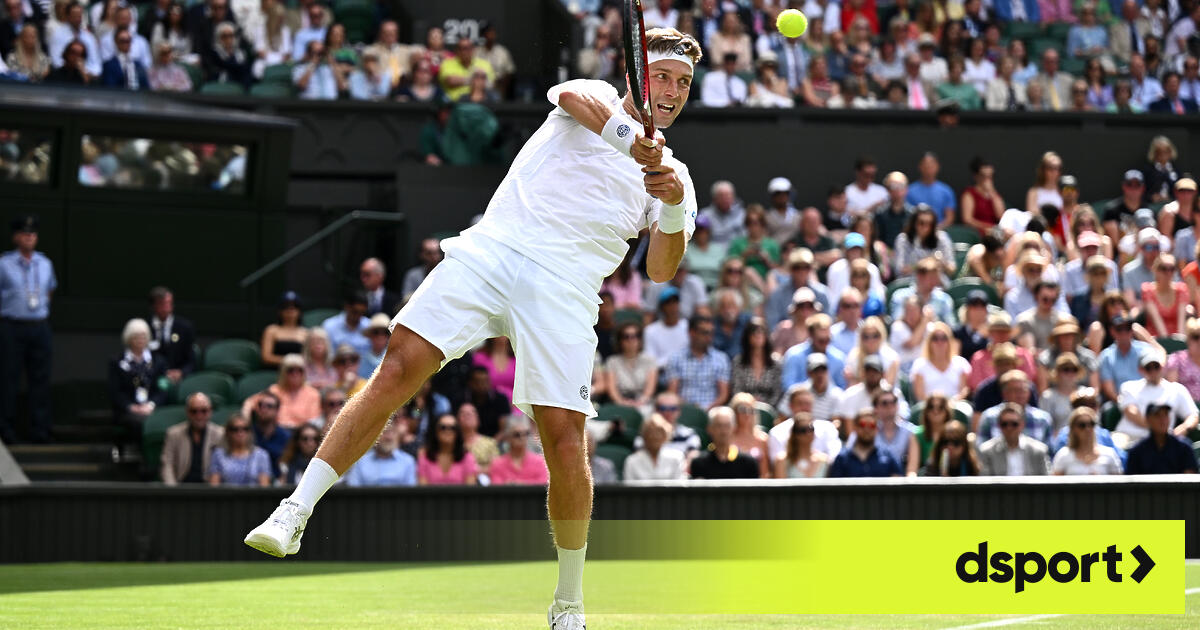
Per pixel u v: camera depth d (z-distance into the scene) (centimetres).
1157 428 817
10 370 1033
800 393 882
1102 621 456
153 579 635
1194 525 765
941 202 1273
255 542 315
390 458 861
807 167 1339
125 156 1198
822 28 1480
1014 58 1501
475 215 1309
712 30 1459
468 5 1564
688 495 780
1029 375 944
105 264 1195
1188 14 1600
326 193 1354
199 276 1225
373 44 1503
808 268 1071
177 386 1024
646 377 1002
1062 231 1189
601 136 336
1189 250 1162
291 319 1091
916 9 1577
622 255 349
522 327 335
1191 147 1379
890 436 860
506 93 1462
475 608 493
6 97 1149
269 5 1420
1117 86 1473
